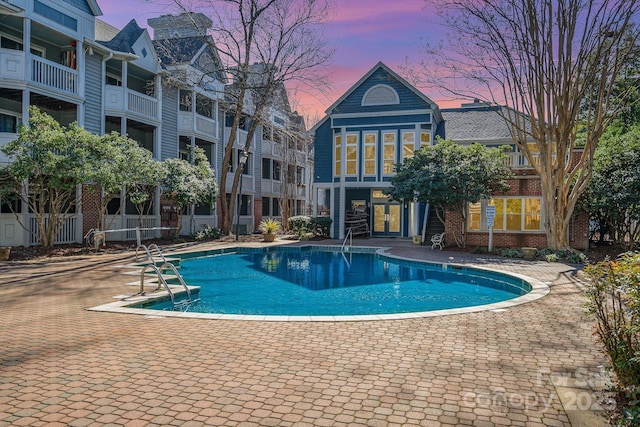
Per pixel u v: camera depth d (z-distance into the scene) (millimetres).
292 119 35188
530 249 15125
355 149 23734
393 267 14391
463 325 6098
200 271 13211
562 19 14281
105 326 5883
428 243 20750
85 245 16422
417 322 6262
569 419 3240
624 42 14328
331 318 6445
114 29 23938
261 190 32594
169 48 24703
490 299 9531
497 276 11867
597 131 14828
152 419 3184
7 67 14664
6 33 16312
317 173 24875
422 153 18406
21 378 3975
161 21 26281
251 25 22359
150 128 21969
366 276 12609
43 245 15016
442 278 12312
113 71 20812
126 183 15500
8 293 8242
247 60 22688
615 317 3711
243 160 23375
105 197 16406
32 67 15281
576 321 6352
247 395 3639
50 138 13062
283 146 31844
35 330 5652
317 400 3555
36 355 4629
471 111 27500
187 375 4078
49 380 3926
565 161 17531
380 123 23328
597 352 4875
